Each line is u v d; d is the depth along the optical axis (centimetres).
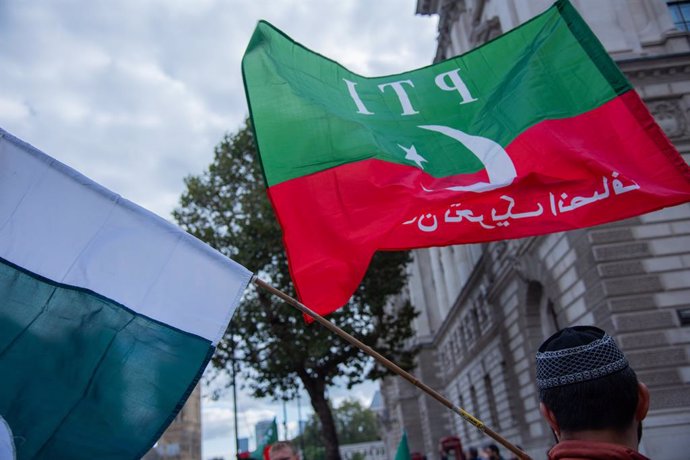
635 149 630
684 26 1956
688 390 1530
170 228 414
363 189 611
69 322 383
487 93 707
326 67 696
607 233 1688
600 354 204
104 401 375
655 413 1513
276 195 610
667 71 1820
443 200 607
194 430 8794
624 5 1933
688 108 1784
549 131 650
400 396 5197
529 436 2584
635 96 646
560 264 1931
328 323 405
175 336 396
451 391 4456
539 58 707
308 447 7688
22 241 388
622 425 200
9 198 392
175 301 404
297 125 636
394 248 586
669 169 612
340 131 637
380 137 655
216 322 402
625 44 1873
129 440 371
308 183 612
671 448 1474
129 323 394
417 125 680
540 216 612
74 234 399
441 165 649
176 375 388
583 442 196
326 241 591
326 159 622
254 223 2256
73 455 360
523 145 648
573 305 1867
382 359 401
